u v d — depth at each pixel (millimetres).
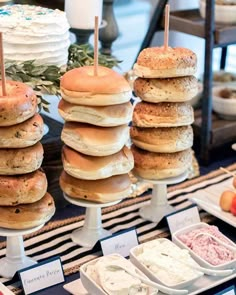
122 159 1226
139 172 1396
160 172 1376
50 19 1354
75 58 1491
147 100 1332
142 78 1335
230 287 1154
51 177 1472
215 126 1962
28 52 1338
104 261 1138
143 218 1474
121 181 1246
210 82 1877
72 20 1687
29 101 1101
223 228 1453
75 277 1228
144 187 1612
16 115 1068
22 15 1385
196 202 1499
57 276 1196
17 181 1109
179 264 1165
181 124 1346
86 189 1225
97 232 1354
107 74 1188
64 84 1166
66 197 1272
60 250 1315
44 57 1357
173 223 1390
